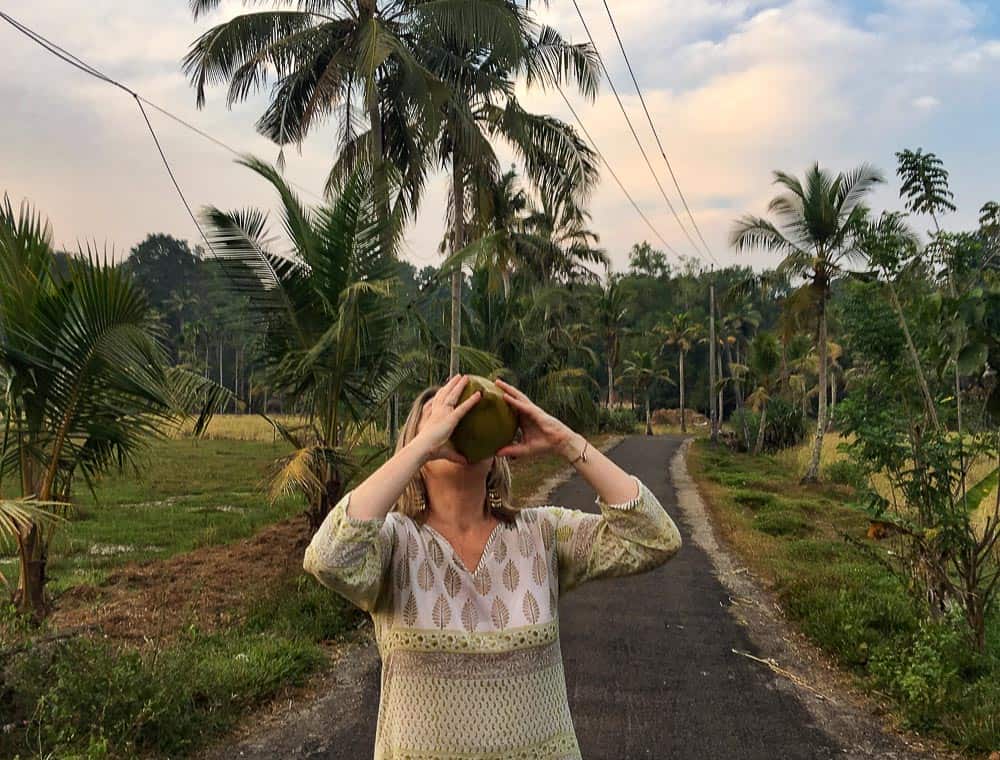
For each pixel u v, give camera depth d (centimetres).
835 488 1922
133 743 426
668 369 6844
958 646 595
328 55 1335
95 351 616
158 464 2130
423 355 1109
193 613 692
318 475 890
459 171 1449
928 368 671
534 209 2327
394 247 951
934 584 634
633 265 8081
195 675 502
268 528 1130
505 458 200
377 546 182
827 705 542
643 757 457
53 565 944
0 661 443
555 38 1393
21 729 417
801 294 1945
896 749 475
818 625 685
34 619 623
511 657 184
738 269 7225
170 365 759
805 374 5134
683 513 1448
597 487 193
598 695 551
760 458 2942
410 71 1187
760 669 612
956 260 676
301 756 445
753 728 500
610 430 4700
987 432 635
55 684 444
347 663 598
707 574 944
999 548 709
